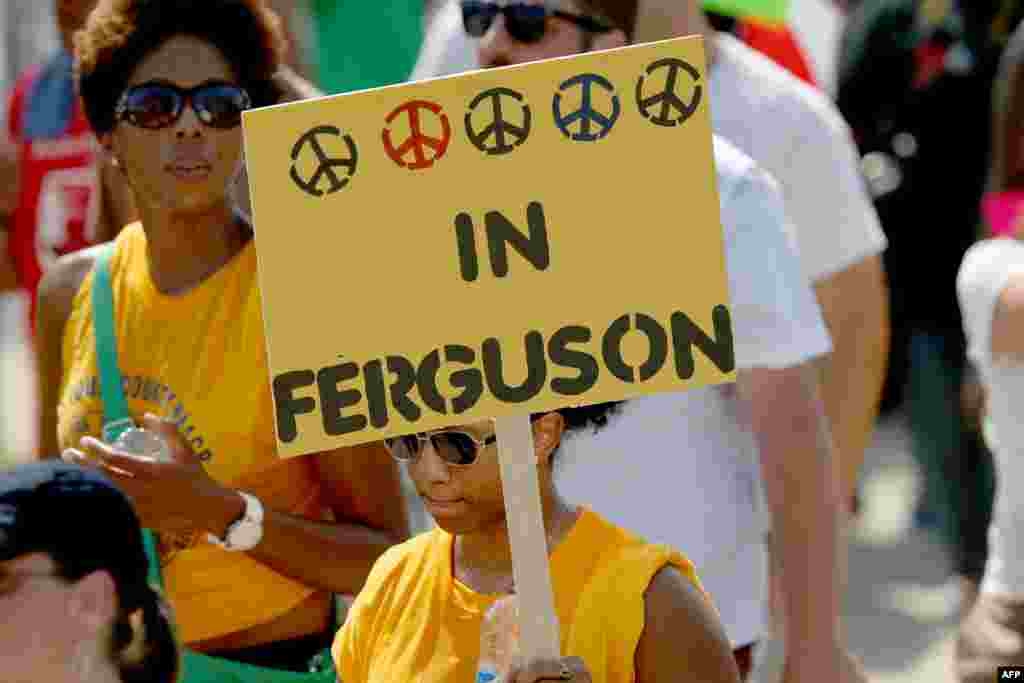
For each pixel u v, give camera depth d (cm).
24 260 1833
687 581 929
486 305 905
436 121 904
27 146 1820
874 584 2536
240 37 1194
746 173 1253
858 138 2433
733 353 912
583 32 1252
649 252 910
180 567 1185
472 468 927
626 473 1248
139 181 1188
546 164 907
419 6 2178
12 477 873
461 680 942
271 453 1184
